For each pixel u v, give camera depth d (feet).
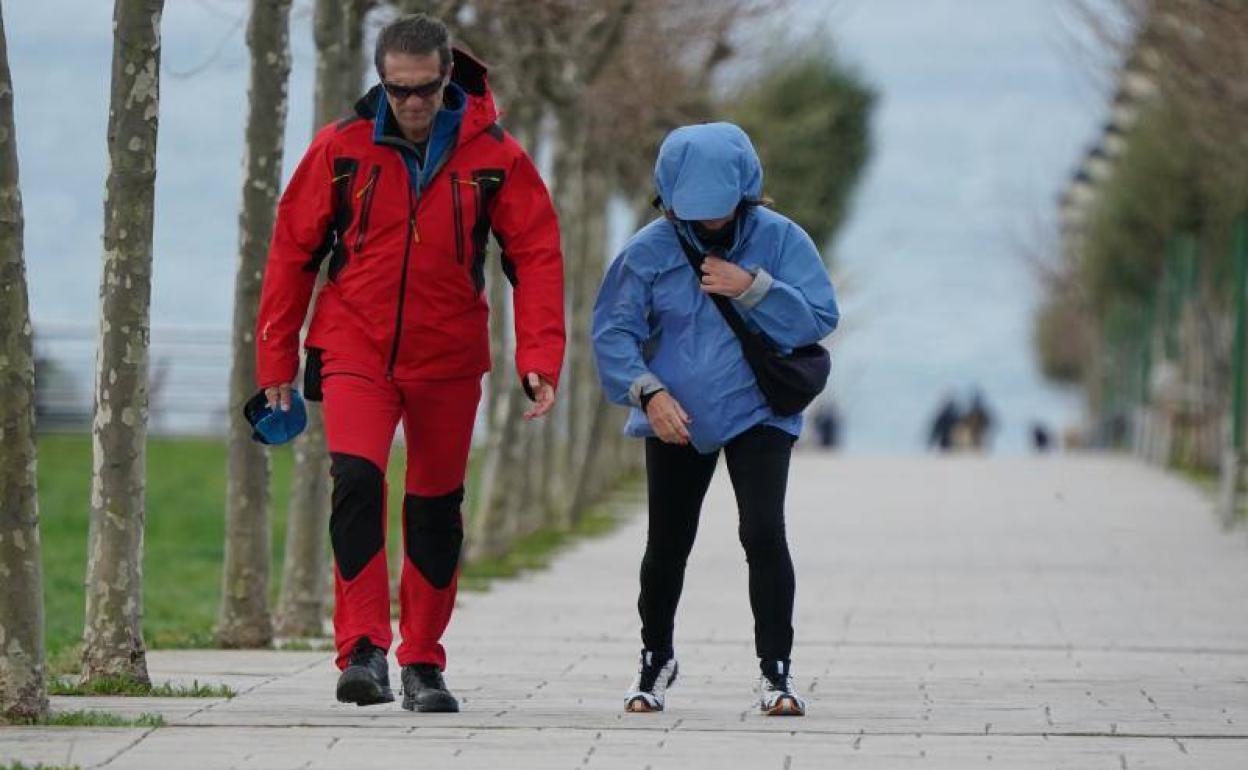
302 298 70.69
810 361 71.31
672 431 70.44
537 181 70.23
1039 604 131.75
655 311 71.82
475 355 70.33
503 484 167.84
